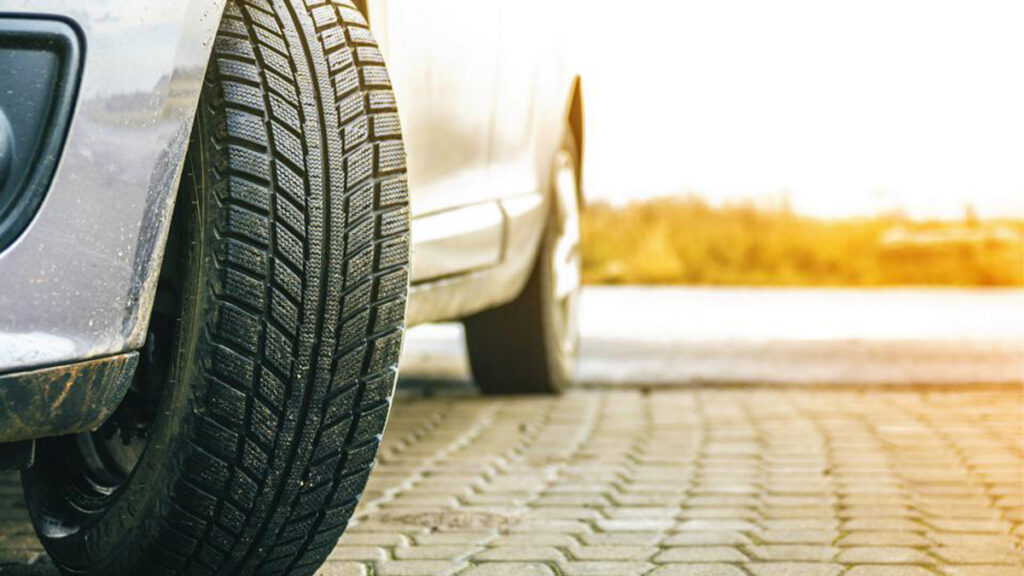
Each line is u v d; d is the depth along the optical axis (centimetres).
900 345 820
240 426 269
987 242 1461
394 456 497
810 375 701
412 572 336
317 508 286
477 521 392
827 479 448
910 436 529
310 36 285
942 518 391
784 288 1361
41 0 236
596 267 1498
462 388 666
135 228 246
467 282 443
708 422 566
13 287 235
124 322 247
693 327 931
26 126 237
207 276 266
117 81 242
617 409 602
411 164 376
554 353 620
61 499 292
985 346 812
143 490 272
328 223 278
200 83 254
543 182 536
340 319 280
